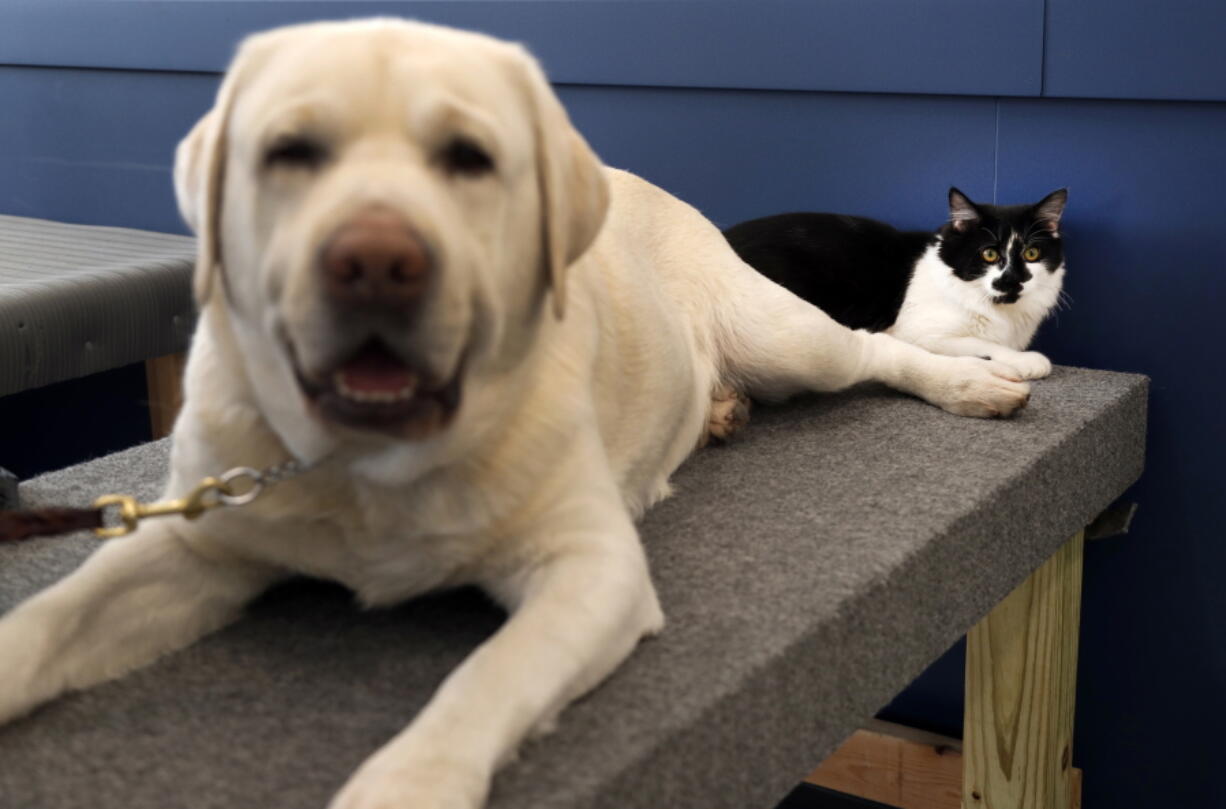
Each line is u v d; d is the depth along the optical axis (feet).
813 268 6.47
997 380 5.46
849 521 4.31
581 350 3.59
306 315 2.59
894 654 3.98
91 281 6.93
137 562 3.33
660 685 3.18
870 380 5.87
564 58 7.19
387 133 2.75
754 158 6.95
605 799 2.77
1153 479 6.37
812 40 6.54
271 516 3.24
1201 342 6.09
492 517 3.24
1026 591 5.92
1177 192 5.98
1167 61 5.74
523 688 2.78
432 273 2.57
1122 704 6.70
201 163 3.03
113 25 8.61
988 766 6.27
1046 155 6.24
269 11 7.95
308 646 3.46
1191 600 6.40
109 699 3.20
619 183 5.29
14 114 9.38
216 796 2.79
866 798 7.06
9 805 2.76
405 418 2.75
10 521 2.90
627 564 3.25
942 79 6.27
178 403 7.73
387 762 2.55
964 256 6.35
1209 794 6.56
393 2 7.60
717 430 5.16
